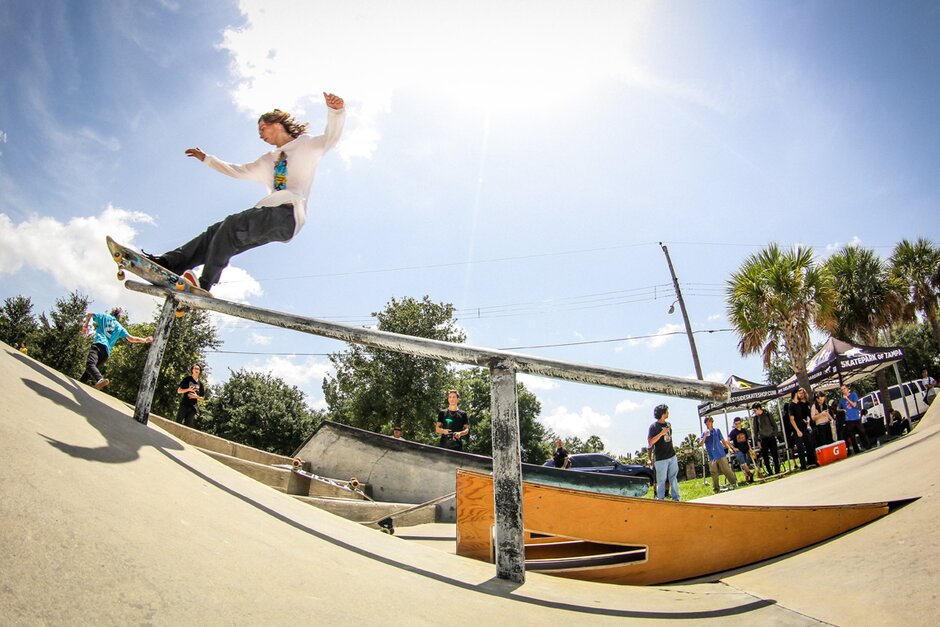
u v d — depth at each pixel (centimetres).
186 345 2520
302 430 3125
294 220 322
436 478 715
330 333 225
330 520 218
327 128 338
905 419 1170
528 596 161
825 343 1222
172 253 315
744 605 177
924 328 2797
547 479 652
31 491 93
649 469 1419
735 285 1387
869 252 1603
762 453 1073
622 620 147
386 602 120
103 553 86
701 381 190
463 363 203
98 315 576
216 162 335
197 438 621
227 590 94
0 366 173
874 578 183
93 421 177
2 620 60
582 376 192
